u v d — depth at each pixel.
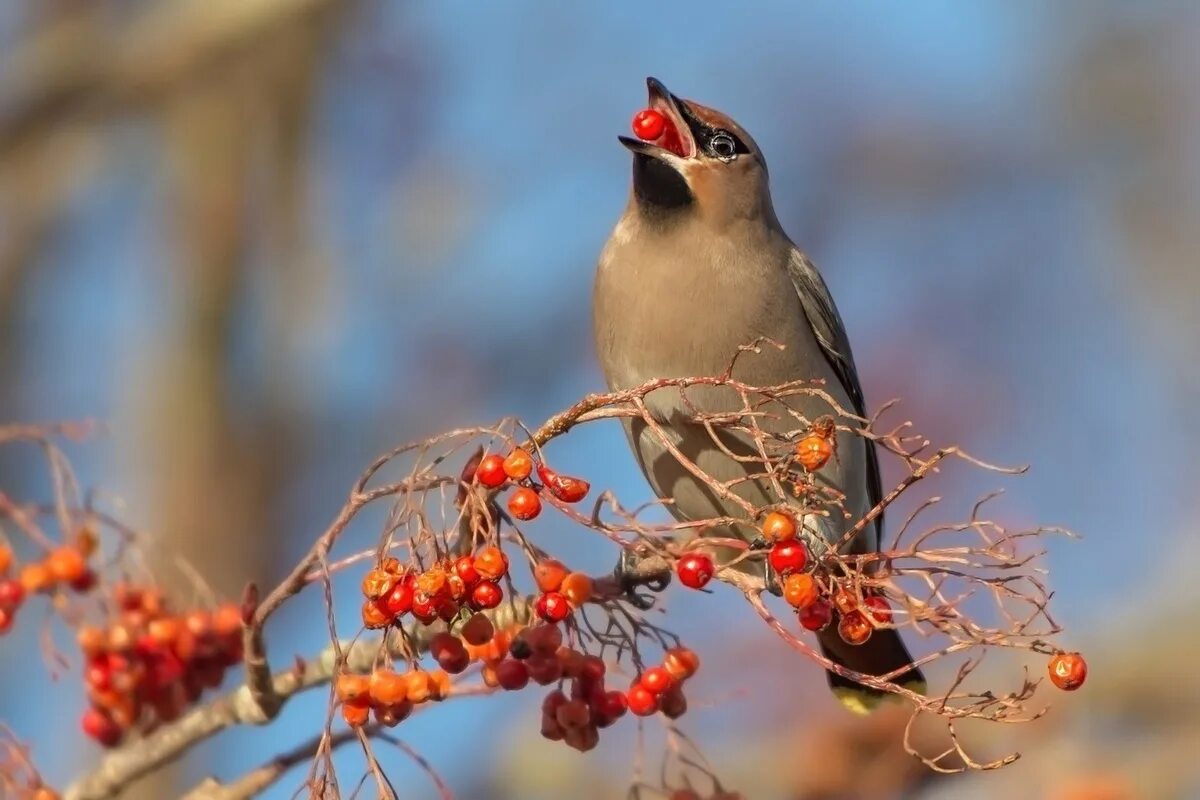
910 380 15.97
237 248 16.25
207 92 15.69
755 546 7.72
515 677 7.39
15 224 15.41
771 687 12.63
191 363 15.88
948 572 7.22
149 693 8.76
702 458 10.23
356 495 7.29
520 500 7.21
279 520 15.66
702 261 10.41
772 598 13.06
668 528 7.43
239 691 8.38
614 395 7.58
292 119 16.25
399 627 7.20
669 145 10.80
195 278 16.08
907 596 7.29
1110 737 12.46
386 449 15.91
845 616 7.35
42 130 14.87
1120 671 12.70
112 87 14.93
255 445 15.80
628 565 8.37
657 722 12.65
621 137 10.69
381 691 7.04
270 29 15.30
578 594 7.31
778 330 10.49
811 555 7.49
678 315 10.36
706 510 10.35
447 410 15.95
